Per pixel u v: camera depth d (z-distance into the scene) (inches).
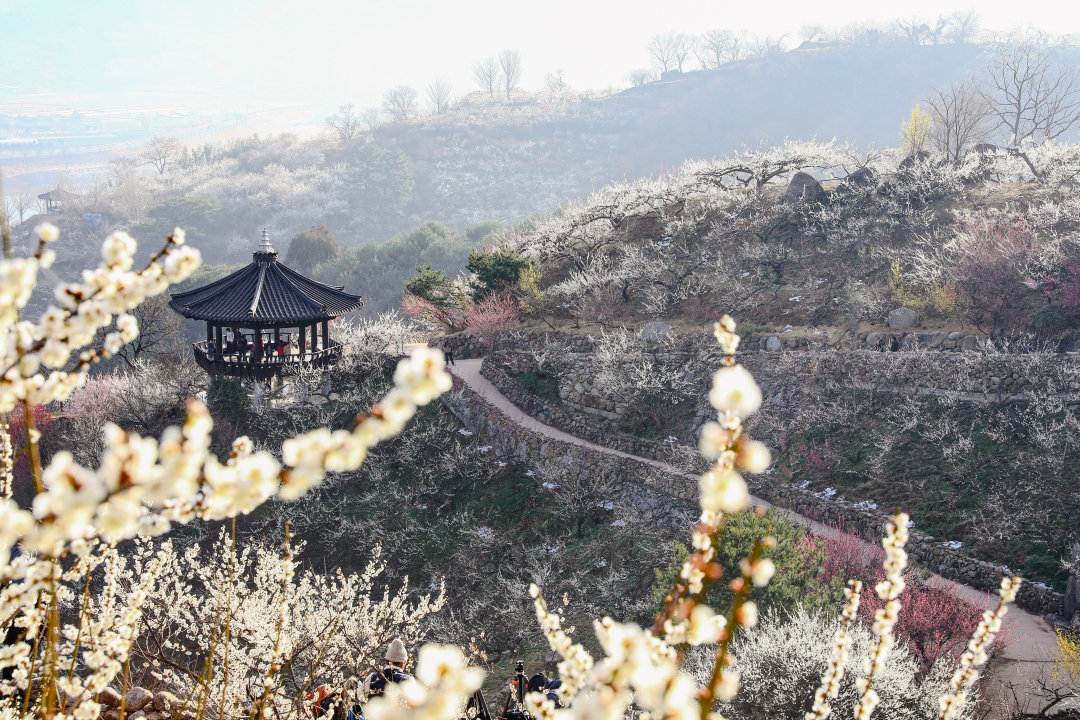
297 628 433.1
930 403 1079.0
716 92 7864.2
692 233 1748.3
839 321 1311.5
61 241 5118.1
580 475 1176.2
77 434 1423.5
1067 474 909.2
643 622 871.1
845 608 144.0
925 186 1585.9
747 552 657.6
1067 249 1173.7
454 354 1659.7
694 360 1289.4
